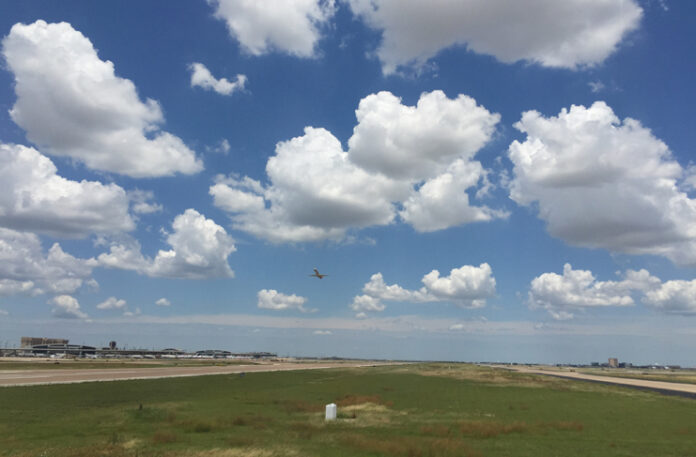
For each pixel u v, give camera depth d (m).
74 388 65.81
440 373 137.00
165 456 25.09
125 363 174.50
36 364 146.38
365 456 26.42
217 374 111.88
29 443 28.31
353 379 107.19
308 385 87.75
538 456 27.72
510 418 46.06
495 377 120.00
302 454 26.47
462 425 38.56
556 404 60.44
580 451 29.36
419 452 27.16
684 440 34.53
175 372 114.69
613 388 95.00
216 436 31.92
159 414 40.88
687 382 135.88
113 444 27.94
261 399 60.41
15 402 49.41
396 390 78.88
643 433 37.75
